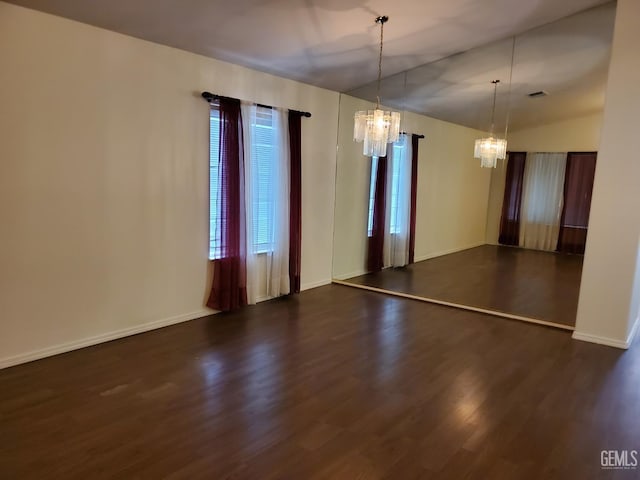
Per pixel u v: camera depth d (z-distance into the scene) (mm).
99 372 3053
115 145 3477
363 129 3746
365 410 2637
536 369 3312
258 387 2900
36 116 3014
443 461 2162
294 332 3979
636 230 3689
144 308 3854
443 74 5121
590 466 2156
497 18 4086
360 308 4809
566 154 4801
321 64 4602
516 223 5320
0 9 2785
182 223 4051
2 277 2977
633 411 2707
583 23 4191
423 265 6137
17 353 3111
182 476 2000
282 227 4926
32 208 3064
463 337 3973
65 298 3316
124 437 2293
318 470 2066
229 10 3268
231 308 4469
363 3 3406
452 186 5664
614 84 3686
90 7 3002
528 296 5191
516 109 4945
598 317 3904
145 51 3596
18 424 2387
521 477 2057
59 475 1984
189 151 4020
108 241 3525
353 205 6039
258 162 4641
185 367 3174
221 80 4207
